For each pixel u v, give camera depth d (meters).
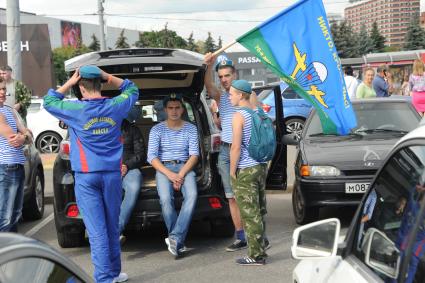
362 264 2.76
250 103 6.44
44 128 17.81
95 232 5.68
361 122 8.74
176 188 6.87
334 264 3.00
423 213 2.31
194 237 7.90
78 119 5.57
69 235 7.25
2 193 6.67
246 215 6.46
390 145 7.96
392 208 2.62
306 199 7.85
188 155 7.09
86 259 6.98
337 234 2.99
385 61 29.62
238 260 6.61
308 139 8.56
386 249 2.56
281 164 8.05
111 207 5.77
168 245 6.84
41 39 37.81
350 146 8.05
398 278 2.37
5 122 6.63
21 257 2.08
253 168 6.38
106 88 7.53
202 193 7.03
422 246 2.27
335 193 7.66
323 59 6.69
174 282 6.09
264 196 6.65
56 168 7.00
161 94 7.64
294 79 6.73
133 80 7.35
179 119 7.10
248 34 6.72
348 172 7.67
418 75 11.48
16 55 11.91
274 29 6.69
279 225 8.49
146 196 6.94
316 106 6.76
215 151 7.14
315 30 6.66
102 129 5.61
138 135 7.14
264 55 6.73
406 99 9.15
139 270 6.54
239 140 6.31
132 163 6.98
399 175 2.64
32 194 9.07
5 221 6.70
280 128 8.02
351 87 13.08
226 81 7.00
